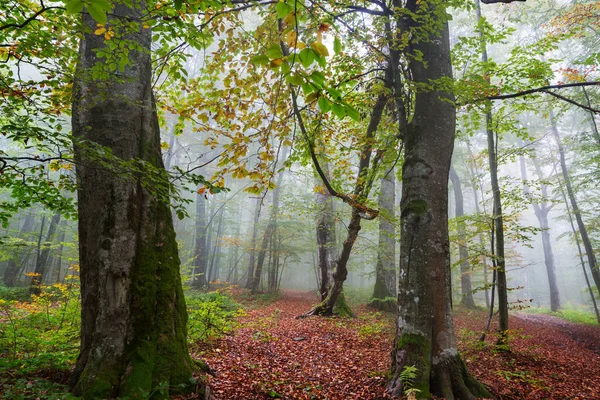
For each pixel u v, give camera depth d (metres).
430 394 4.40
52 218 15.32
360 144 7.81
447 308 4.91
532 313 22.30
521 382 5.71
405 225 5.32
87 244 3.93
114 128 4.08
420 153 5.48
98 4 1.30
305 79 1.38
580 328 14.21
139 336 3.77
